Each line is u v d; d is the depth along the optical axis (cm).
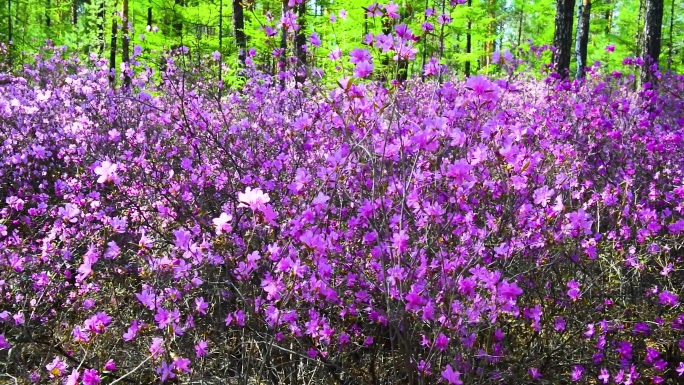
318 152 313
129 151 396
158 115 483
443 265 200
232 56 1163
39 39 2033
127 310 277
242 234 278
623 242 306
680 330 278
